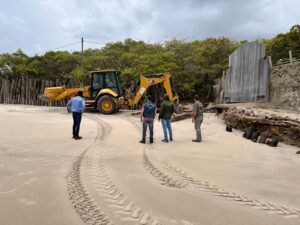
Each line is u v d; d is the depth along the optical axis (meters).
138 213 4.38
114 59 34.47
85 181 5.79
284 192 5.55
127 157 7.90
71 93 20.58
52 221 4.04
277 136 11.13
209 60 29.81
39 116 16.95
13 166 6.71
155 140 10.48
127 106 22.25
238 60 19.91
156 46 35.50
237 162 7.73
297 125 10.19
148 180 6.00
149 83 18.84
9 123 13.55
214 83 27.80
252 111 12.42
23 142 9.41
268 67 16.64
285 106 15.09
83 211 4.39
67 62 35.88
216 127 14.23
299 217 4.45
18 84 27.89
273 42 23.72
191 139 10.89
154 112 9.98
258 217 4.39
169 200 4.92
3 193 5.03
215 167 7.17
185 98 28.59
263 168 7.23
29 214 4.23
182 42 34.56
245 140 11.20
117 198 4.95
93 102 19.33
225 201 4.98
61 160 7.39
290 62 15.38
